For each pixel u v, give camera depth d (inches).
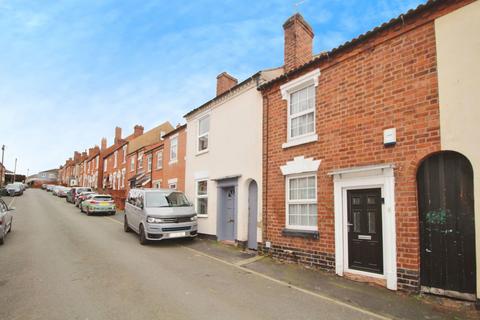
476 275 198.5
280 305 205.9
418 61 241.3
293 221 341.7
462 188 213.6
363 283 256.1
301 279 268.8
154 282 251.1
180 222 431.8
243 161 423.5
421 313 193.8
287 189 349.7
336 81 305.7
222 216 468.4
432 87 230.5
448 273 213.9
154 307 197.0
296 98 360.5
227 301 211.2
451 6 225.5
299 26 407.8
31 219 681.0
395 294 228.1
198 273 284.4
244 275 281.0
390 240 241.4
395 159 247.3
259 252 374.3
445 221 218.5
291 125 361.4
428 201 228.1
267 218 369.4
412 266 227.5
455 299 209.3
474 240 205.0
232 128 455.5
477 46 210.4
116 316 181.8
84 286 237.5
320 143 314.5
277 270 299.4
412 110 240.7
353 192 277.9
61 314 184.1
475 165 202.4
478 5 212.7
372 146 266.1
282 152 359.9
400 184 241.1
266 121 388.5
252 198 411.8
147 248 405.1
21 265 297.3
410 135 239.6
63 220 689.6
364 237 265.0
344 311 196.9
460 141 211.5
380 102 264.2
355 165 277.9
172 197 483.2
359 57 286.7
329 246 291.7
